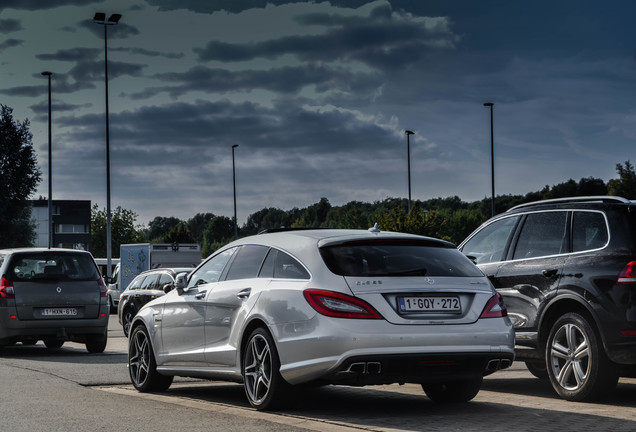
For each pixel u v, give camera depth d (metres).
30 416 7.11
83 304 14.67
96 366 12.01
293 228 8.00
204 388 9.39
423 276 6.98
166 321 8.78
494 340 6.95
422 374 6.77
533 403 7.87
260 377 7.27
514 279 8.79
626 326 7.49
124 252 35.12
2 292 14.20
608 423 6.62
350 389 9.12
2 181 53.22
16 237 53.94
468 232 111.31
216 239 181.38
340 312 6.70
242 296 7.63
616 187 58.28
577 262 8.11
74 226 114.75
